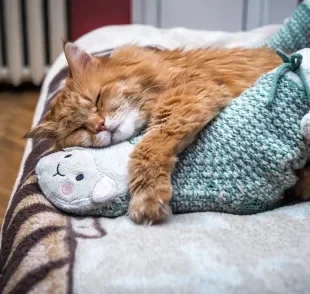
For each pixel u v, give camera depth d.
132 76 0.55
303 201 0.51
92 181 0.48
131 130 0.53
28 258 0.42
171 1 1.24
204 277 0.38
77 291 0.37
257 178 0.47
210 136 0.49
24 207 0.49
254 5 1.24
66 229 0.45
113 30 1.00
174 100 0.51
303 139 0.46
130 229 0.45
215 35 0.95
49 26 1.31
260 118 0.48
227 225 0.45
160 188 0.46
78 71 0.56
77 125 0.54
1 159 1.04
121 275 0.38
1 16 1.32
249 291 0.37
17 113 1.26
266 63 0.60
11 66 1.33
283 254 0.40
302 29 0.75
